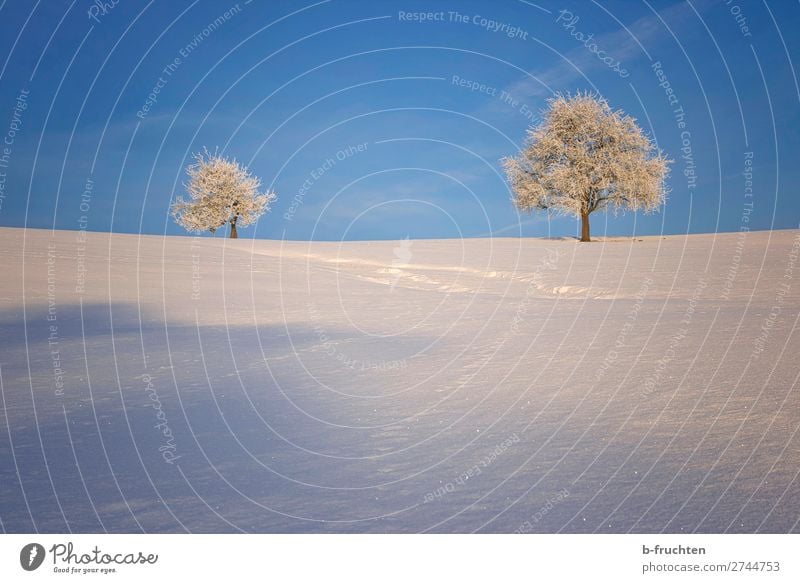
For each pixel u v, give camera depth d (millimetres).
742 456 4363
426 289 21547
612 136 48438
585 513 3645
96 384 7469
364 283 22203
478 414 5949
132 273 20859
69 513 3795
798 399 5746
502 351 9555
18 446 5090
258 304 16047
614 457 4508
